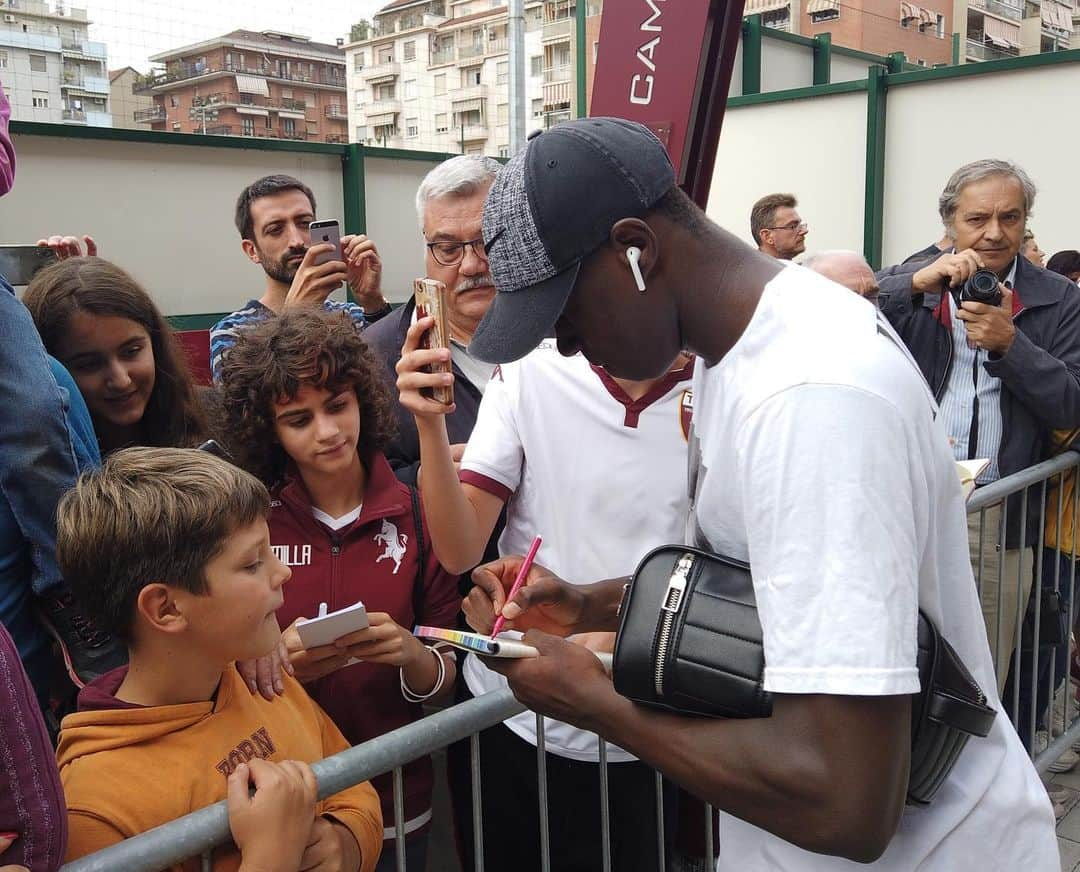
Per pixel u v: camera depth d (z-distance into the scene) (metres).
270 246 3.84
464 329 2.72
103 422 2.21
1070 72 6.91
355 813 1.57
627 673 1.18
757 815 1.07
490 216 1.22
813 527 1.02
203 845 1.26
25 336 1.81
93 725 1.43
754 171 8.77
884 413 1.04
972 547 2.98
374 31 50.25
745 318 1.16
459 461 2.38
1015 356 2.85
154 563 1.41
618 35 2.26
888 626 1.00
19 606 1.78
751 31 9.95
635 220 1.15
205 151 6.85
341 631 1.65
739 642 1.13
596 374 2.00
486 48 47.06
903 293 3.20
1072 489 3.02
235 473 1.50
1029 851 1.30
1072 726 3.12
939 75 7.54
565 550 2.04
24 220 6.05
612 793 2.06
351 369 2.00
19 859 1.16
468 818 2.24
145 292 2.28
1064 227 7.07
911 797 1.19
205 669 1.50
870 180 7.96
